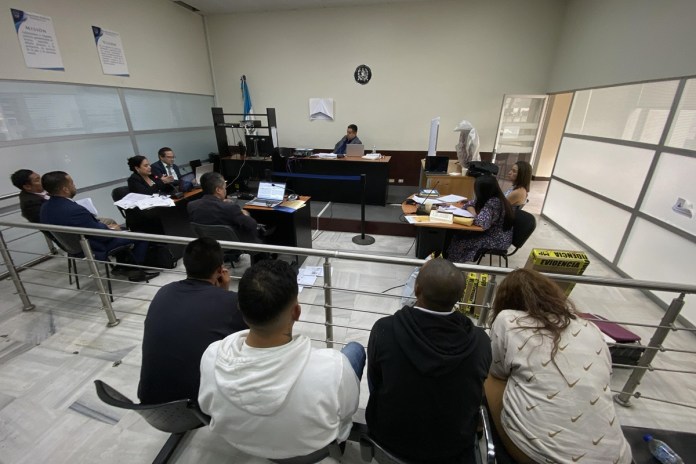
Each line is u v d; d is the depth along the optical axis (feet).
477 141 12.69
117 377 5.65
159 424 3.39
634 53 9.68
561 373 2.90
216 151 20.18
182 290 3.53
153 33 14.80
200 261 3.65
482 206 8.51
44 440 4.52
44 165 10.57
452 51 16.55
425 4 15.99
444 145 18.25
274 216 10.07
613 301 8.47
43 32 10.26
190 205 7.97
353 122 18.81
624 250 9.95
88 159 12.08
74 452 4.35
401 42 16.83
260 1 15.84
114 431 4.64
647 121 9.22
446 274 2.82
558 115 22.34
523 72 16.24
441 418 2.60
